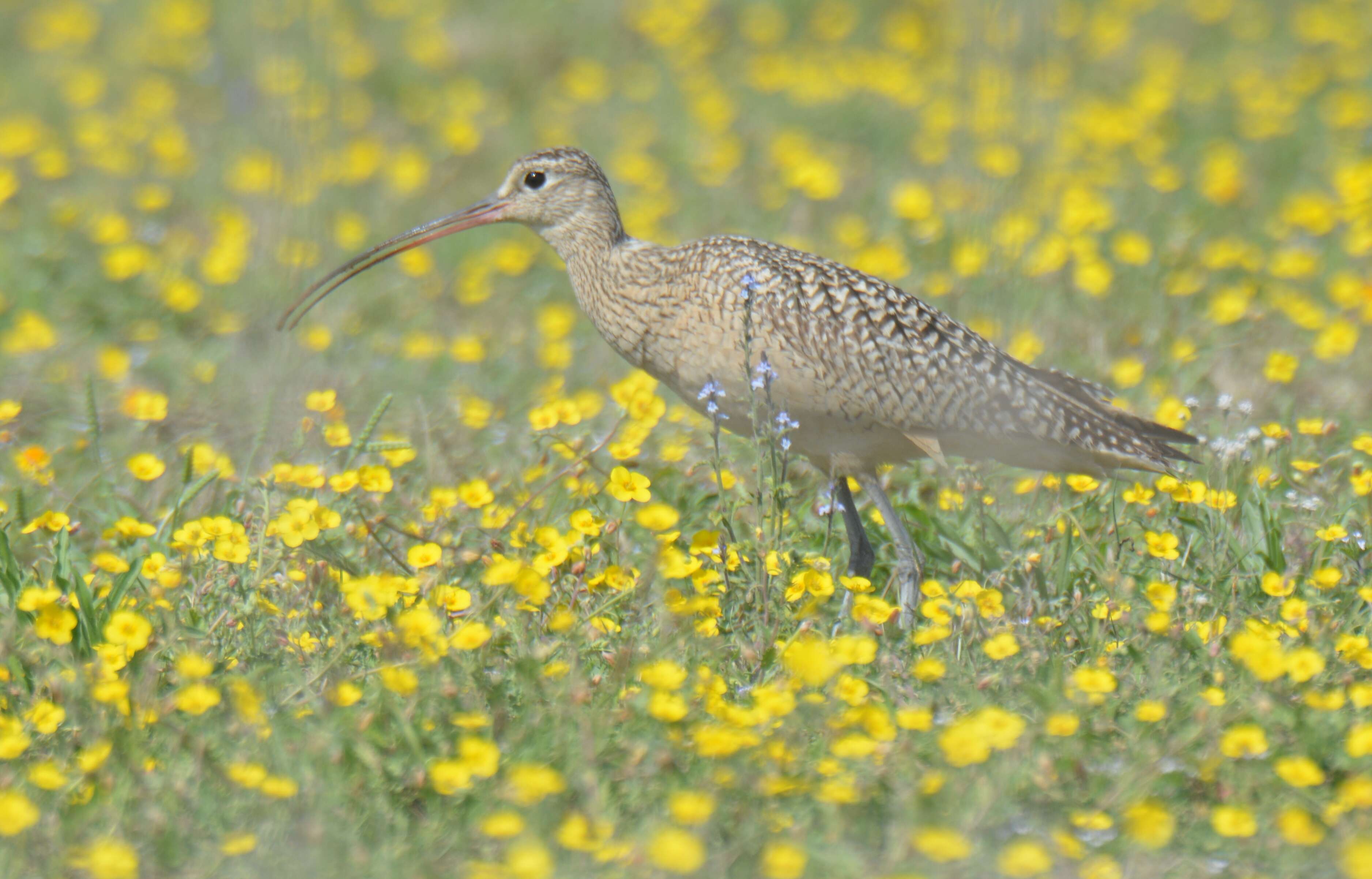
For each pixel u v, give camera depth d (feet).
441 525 57.72
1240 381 76.33
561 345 80.28
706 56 148.97
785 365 57.57
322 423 69.46
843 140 125.80
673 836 35.42
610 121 133.39
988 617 50.88
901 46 143.02
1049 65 121.29
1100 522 58.90
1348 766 42.70
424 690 44.39
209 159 122.52
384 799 41.55
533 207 63.41
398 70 145.07
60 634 46.03
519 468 66.64
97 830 40.42
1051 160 110.32
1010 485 63.87
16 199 110.83
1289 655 44.83
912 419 57.57
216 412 75.20
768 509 60.08
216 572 51.83
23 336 78.74
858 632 52.19
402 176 110.32
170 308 90.53
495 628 49.44
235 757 43.04
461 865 39.04
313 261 95.25
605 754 42.78
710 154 116.98
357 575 54.39
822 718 43.83
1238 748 41.27
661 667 43.32
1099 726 44.34
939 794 40.68
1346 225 98.17
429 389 79.77
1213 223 100.63
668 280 60.13
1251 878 38.73
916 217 96.53
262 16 138.21
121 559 55.93
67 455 69.62
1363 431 68.59
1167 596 49.32
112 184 116.16
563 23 154.81
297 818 40.19
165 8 159.22
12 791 41.32
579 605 51.60
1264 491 58.70
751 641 50.11
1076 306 86.48
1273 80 131.85
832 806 39.81
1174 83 132.77
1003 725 40.68
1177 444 68.44
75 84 140.05
